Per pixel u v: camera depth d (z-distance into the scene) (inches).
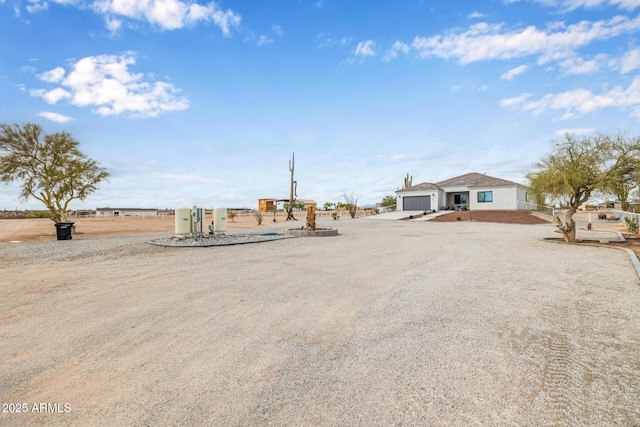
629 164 447.8
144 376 122.2
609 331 158.1
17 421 97.3
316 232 652.1
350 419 96.0
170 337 158.2
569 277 269.1
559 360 130.2
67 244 544.1
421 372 122.0
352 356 135.6
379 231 775.1
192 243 516.7
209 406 103.1
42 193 860.6
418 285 251.9
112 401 106.8
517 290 233.1
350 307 200.5
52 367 130.0
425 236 644.1
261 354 138.6
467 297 217.6
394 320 177.0
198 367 128.3
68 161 865.5
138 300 221.1
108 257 406.6
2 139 799.7
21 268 339.6
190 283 267.7
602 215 1286.9
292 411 100.1
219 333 162.4
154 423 95.4
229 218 1678.2
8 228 1071.6
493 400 104.3
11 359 137.5
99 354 140.9
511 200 1483.8
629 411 98.2
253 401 105.5
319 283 263.0
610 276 269.3
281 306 204.4
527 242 510.3
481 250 432.5
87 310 201.0
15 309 204.1
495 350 139.4
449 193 1800.0
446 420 95.0
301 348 143.9
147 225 1296.8
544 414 97.3
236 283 265.9
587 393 107.9
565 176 469.1
